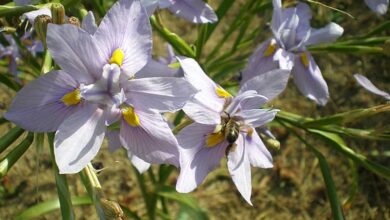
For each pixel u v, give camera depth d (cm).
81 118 20
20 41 34
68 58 19
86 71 20
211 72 36
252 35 36
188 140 23
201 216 35
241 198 52
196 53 32
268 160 24
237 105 23
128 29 20
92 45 19
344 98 56
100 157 52
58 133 20
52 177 51
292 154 54
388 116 55
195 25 58
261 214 52
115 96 20
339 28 30
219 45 37
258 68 29
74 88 20
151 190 37
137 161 29
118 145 27
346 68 57
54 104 20
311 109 56
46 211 36
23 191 50
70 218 23
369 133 30
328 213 52
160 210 47
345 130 31
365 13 59
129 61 20
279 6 28
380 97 56
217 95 23
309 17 31
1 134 50
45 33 21
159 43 57
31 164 51
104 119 20
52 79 20
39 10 23
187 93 20
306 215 52
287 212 52
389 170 30
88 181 22
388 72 57
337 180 53
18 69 38
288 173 53
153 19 30
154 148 21
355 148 54
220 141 23
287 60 28
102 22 20
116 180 51
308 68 30
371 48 31
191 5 28
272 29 28
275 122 37
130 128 21
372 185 53
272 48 29
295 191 53
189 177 22
